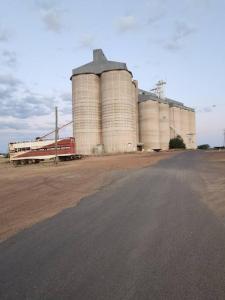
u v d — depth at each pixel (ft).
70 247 20.30
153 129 341.82
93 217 29.14
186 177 59.98
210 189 43.91
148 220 26.91
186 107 439.63
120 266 16.71
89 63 293.43
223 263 16.69
